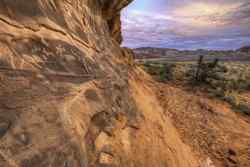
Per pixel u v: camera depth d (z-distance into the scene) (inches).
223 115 483.8
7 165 53.2
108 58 220.7
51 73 91.7
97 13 332.5
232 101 616.1
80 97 103.3
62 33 123.6
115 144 114.1
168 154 173.8
